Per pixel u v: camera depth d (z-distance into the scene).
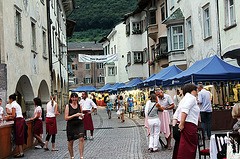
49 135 12.28
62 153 11.47
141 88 26.02
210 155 7.00
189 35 25.36
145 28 40.59
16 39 17.83
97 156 10.52
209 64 15.34
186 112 7.26
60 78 35.81
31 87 20.61
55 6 33.72
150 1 37.31
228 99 18.69
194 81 14.68
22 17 18.95
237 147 5.84
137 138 14.88
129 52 43.31
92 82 83.31
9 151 10.76
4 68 15.12
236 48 16.70
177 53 26.36
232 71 14.99
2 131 10.18
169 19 26.47
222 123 15.26
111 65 64.31
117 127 20.84
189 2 24.80
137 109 34.78
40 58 23.64
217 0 19.89
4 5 15.74
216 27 20.09
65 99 44.25
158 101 11.62
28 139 12.71
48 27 27.03
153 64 35.72
